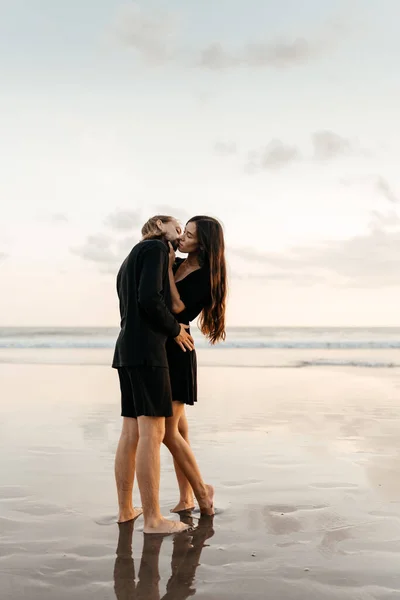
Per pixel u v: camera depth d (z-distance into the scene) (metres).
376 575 2.80
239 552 3.11
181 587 2.68
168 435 3.75
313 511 3.79
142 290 3.43
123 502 3.64
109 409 7.97
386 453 5.42
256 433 6.36
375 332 48.66
